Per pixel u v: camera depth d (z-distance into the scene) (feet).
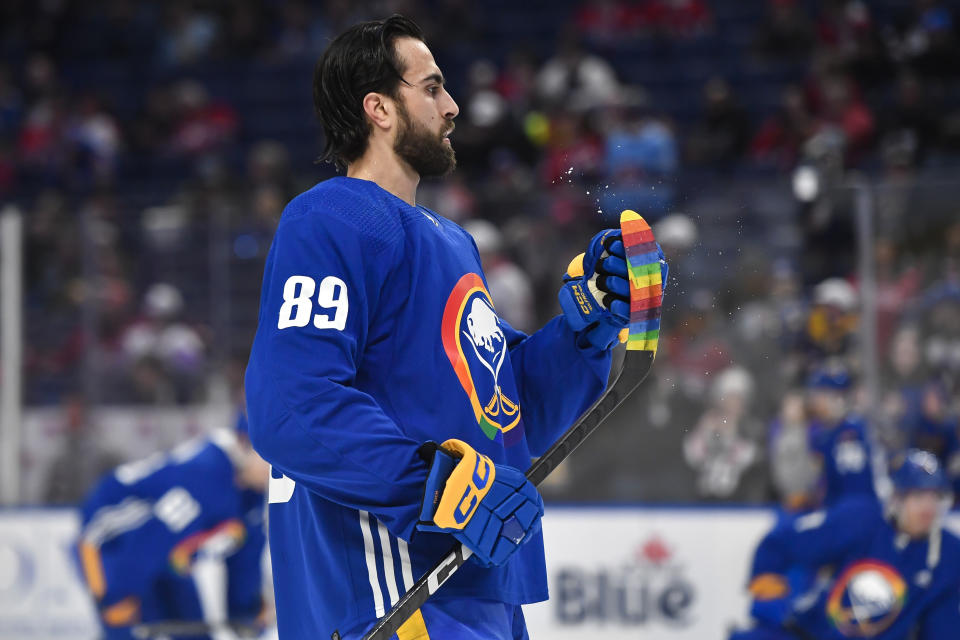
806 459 61.62
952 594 43.57
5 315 69.51
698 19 120.47
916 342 62.28
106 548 51.01
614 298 23.41
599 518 64.59
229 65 125.90
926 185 62.39
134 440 68.74
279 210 72.23
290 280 20.52
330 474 19.80
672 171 91.04
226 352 68.18
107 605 50.83
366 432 19.71
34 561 68.95
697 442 63.67
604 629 64.28
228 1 129.70
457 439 21.34
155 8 134.00
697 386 63.62
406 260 21.57
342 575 21.03
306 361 19.97
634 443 64.64
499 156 99.60
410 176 22.80
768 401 62.75
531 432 25.05
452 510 19.42
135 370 68.74
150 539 50.55
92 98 122.11
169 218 68.85
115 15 132.98
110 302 69.05
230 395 67.97
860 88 107.76
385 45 22.31
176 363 68.39
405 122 22.27
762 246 61.98
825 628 44.62
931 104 100.22
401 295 21.43
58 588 68.80
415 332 21.38
